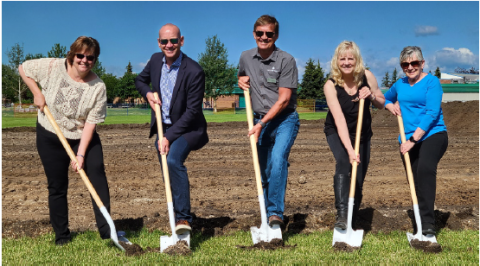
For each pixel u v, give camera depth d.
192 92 4.30
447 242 4.56
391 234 4.93
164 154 4.23
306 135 16.45
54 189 4.43
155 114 4.50
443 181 8.05
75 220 5.47
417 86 4.52
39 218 5.55
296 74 4.60
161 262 3.81
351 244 4.32
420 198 4.50
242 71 4.82
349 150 4.34
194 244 4.50
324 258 3.96
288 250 4.20
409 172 4.45
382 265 3.76
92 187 4.18
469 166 9.61
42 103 4.21
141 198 6.73
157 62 4.49
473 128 18.86
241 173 8.70
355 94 4.46
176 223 4.32
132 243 4.30
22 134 16.02
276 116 4.70
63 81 4.22
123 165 9.46
